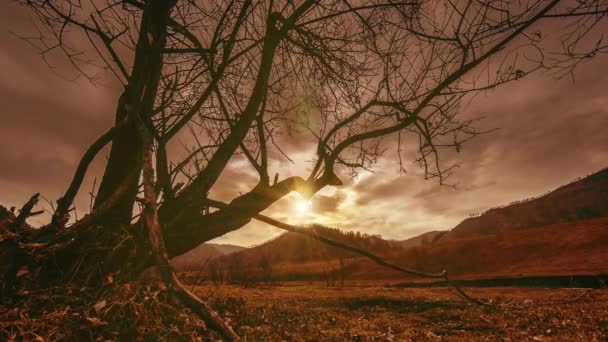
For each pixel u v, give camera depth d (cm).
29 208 337
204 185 400
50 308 291
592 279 1608
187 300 210
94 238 356
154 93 421
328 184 422
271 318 548
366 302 909
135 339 279
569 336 457
